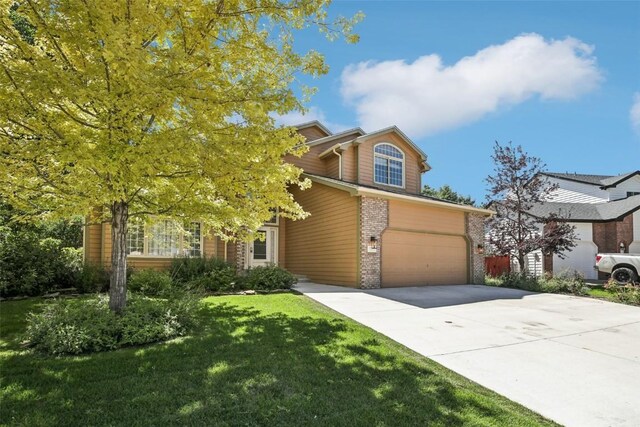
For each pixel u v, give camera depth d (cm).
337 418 342
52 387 391
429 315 826
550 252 1717
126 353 502
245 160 562
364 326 698
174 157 499
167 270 1176
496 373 480
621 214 1950
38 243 998
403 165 1811
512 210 1819
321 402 372
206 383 408
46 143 499
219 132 548
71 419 327
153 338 561
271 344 555
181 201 640
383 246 1318
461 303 1012
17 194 640
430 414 357
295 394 388
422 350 566
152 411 345
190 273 1171
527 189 1795
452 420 347
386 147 1769
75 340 502
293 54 632
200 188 636
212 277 1135
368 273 1255
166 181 634
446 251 1526
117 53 421
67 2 459
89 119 570
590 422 359
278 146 570
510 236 1808
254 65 625
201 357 492
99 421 325
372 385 419
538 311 934
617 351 589
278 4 566
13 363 459
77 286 1009
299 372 447
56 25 489
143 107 493
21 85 457
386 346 571
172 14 514
